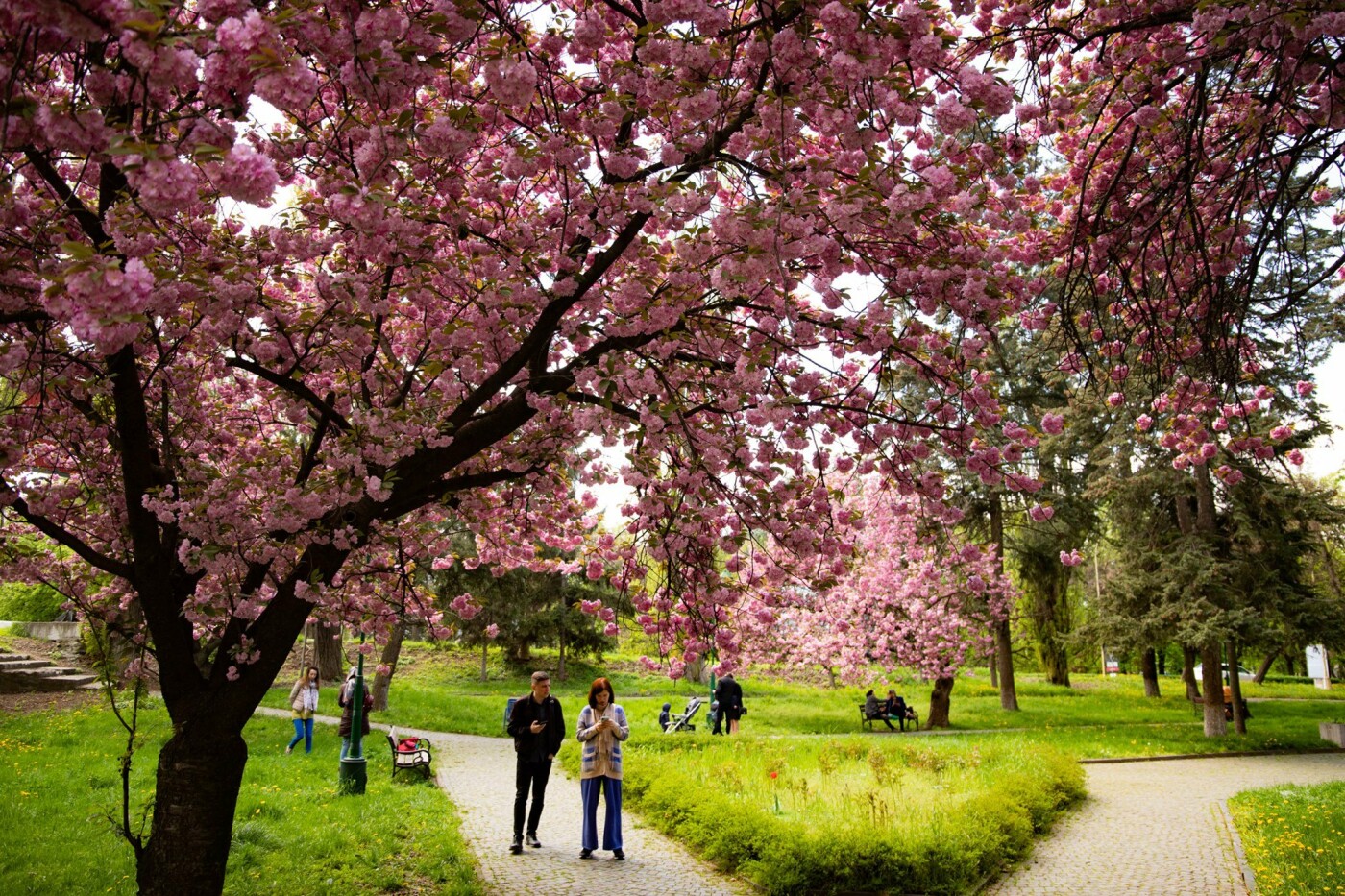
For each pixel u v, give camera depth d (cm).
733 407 445
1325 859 651
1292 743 1589
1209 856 720
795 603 625
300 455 560
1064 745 1504
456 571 2070
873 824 678
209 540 396
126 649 468
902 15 288
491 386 432
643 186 386
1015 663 3181
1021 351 1916
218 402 632
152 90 202
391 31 253
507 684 2647
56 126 199
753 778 932
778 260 324
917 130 463
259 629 412
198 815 383
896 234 404
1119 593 1794
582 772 695
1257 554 1672
